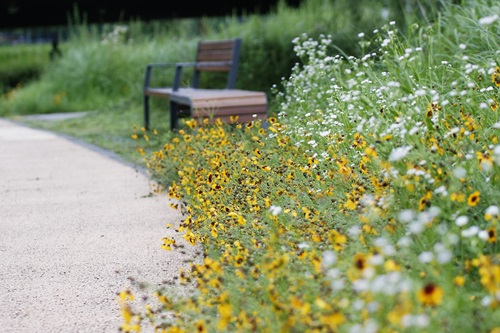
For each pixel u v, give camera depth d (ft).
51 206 22.53
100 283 14.83
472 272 11.56
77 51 67.46
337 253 11.80
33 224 20.24
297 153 20.42
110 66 65.10
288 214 15.52
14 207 22.61
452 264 11.40
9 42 128.57
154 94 37.29
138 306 13.33
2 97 70.23
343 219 14.60
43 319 12.92
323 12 46.37
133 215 20.83
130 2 73.56
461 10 28.32
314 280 10.88
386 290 8.45
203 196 18.01
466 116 16.26
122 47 67.36
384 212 12.75
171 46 58.13
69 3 73.15
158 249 17.10
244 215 16.21
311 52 30.35
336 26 42.63
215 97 29.35
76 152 34.71
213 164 20.54
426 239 12.24
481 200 13.01
